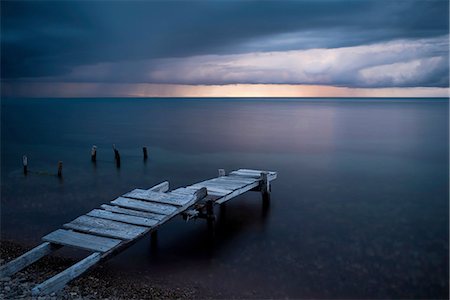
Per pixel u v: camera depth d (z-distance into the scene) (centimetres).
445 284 1077
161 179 2544
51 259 1156
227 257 1255
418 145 3941
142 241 1389
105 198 2023
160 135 5103
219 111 12125
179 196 1317
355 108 13450
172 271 1141
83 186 2317
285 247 1349
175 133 5325
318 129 5603
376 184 2367
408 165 2973
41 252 1013
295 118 8112
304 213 1762
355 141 4278
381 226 1587
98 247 975
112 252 989
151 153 3675
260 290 1038
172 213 1189
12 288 912
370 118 7794
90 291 947
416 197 2061
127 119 8300
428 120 6969
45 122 7462
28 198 2011
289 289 1046
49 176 2631
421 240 1427
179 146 4119
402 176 2595
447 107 13512
